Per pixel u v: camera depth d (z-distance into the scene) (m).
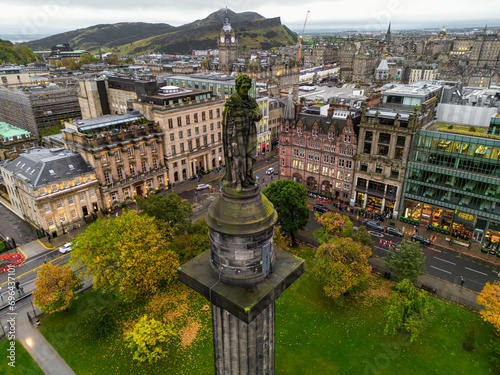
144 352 44.41
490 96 100.56
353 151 89.62
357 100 115.25
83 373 45.59
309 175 101.81
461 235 77.75
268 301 15.80
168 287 60.66
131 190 97.62
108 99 149.12
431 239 77.44
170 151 104.25
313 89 186.50
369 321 53.41
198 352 48.31
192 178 113.69
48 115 157.88
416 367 45.53
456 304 57.16
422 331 51.31
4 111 177.50
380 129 82.81
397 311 47.12
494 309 47.31
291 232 71.50
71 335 51.66
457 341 49.69
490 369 45.19
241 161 15.30
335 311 55.53
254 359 19.62
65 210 82.62
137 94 130.00
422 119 81.25
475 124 84.81
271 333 20.30
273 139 144.00
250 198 15.69
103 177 89.81
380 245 74.69
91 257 53.00
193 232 65.56
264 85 159.00
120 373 45.47
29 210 83.56
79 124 94.38
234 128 14.90
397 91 93.56
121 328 52.66
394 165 83.19
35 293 50.69
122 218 57.09
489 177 70.69
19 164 86.38
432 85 103.94
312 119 98.44
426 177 79.56
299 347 48.84
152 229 54.84
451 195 77.19
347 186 93.88
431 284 62.19
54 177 81.00
